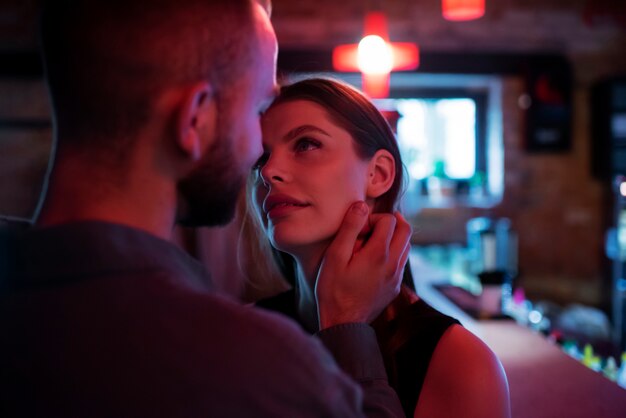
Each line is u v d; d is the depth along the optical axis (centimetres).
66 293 51
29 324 50
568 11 461
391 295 83
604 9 435
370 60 255
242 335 50
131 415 48
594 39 469
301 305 105
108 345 49
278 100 95
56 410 48
